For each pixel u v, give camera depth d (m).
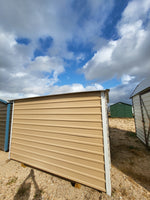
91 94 2.07
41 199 1.72
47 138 2.46
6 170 2.57
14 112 3.20
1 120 4.05
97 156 1.88
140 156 3.27
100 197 1.71
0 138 3.98
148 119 3.97
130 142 4.71
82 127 2.07
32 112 2.80
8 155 3.41
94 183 1.85
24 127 2.90
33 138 2.69
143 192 1.82
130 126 8.40
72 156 2.10
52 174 2.37
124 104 13.41
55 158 2.29
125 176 2.29
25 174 2.40
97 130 1.93
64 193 1.82
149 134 3.93
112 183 2.06
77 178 2.00
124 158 3.15
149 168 2.60
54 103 2.46
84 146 2.01
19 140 2.95
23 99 3.01
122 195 1.75
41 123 2.60
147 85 3.88
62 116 2.32
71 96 2.26
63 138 2.25
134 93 5.48
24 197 1.77
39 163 2.50
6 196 1.80
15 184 2.08
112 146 4.22
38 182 2.12
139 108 5.02
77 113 2.16
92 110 2.02
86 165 1.95
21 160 2.81
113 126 8.65
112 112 13.92
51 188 1.95
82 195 1.77
